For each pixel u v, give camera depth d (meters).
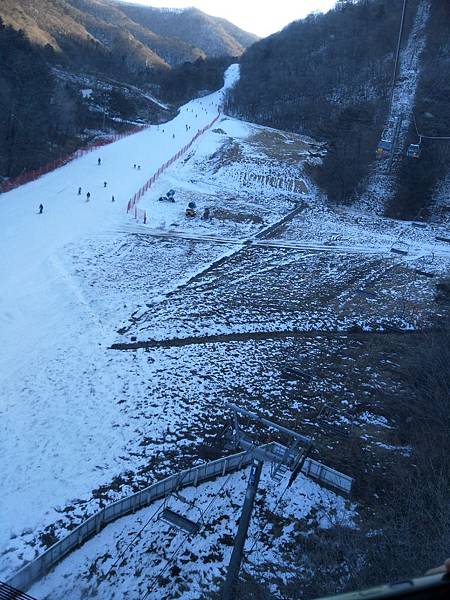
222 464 21.05
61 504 19.12
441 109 75.69
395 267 48.28
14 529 17.88
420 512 18.44
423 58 96.81
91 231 48.12
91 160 72.62
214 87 147.38
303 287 41.84
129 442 22.59
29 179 61.84
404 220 64.50
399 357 32.09
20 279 37.06
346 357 31.89
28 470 20.59
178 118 111.94
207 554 17.56
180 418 24.45
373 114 81.12
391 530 17.91
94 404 24.89
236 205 61.78
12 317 32.06
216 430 23.91
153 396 25.89
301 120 107.50
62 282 37.38
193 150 83.00
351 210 66.38
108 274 40.03
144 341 31.19
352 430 24.86
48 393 25.38
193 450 22.48
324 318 36.81
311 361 31.02
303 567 17.33
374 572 15.80
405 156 69.75
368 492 20.95
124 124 101.06
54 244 43.81
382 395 27.83
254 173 74.19
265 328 34.47
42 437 22.44
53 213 51.16
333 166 70.56
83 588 15.98
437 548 15.86
